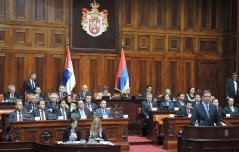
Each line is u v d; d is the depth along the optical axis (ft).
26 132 31.22
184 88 51.08
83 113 35.12
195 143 24.73
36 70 45.34
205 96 26.03
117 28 48.67
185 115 37.96
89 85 47.42
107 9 48.39
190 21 51.67
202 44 52.11
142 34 49.70
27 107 36.27
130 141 37.86
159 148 36.29
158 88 50.03
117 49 48.65
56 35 46.34
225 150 24.85
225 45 52.16
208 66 52.19
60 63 46.37
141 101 42.47
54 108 35.42
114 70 48.49
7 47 44.11
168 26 50.75
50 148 24.50
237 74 44.55
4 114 34.19
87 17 47.44
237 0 49.85
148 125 39.60
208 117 25.98
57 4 46.42
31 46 45.19
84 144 24.34
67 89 44.21
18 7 44.75
